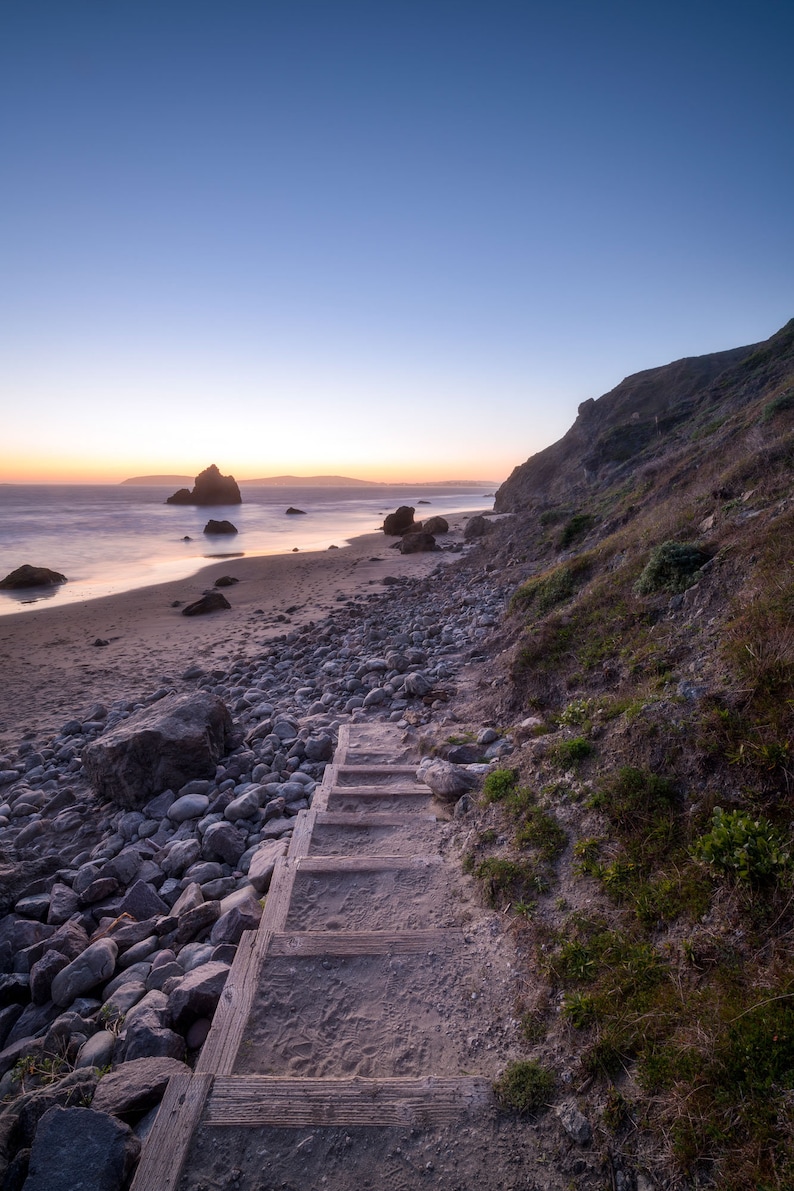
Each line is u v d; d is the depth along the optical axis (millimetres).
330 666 14727
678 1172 2805
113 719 12984
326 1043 3967
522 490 66875
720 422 25094
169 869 7062
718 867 3998
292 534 59688
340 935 4816
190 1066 4094
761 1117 2766
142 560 40031
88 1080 3820
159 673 16516
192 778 9180
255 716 11984
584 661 8164
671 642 6957
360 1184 3068
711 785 4668
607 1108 3189
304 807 7977
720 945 3643
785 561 6531
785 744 4336
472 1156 3170
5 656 18281
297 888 5590
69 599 27062
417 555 39062
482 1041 3908
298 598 26547
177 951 5531
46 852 8078
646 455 34469
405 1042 3951
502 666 10812
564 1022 3775
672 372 61906
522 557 24750
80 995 5090
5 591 29016
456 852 5941
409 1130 3314
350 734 9586
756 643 5344
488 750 7680
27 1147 3447
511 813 5922
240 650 18484
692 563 8203
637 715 5727
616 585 9312
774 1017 3080
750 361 39312
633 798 4992
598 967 3984
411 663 13227
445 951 4664
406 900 5344
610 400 65500
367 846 6281
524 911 4758
